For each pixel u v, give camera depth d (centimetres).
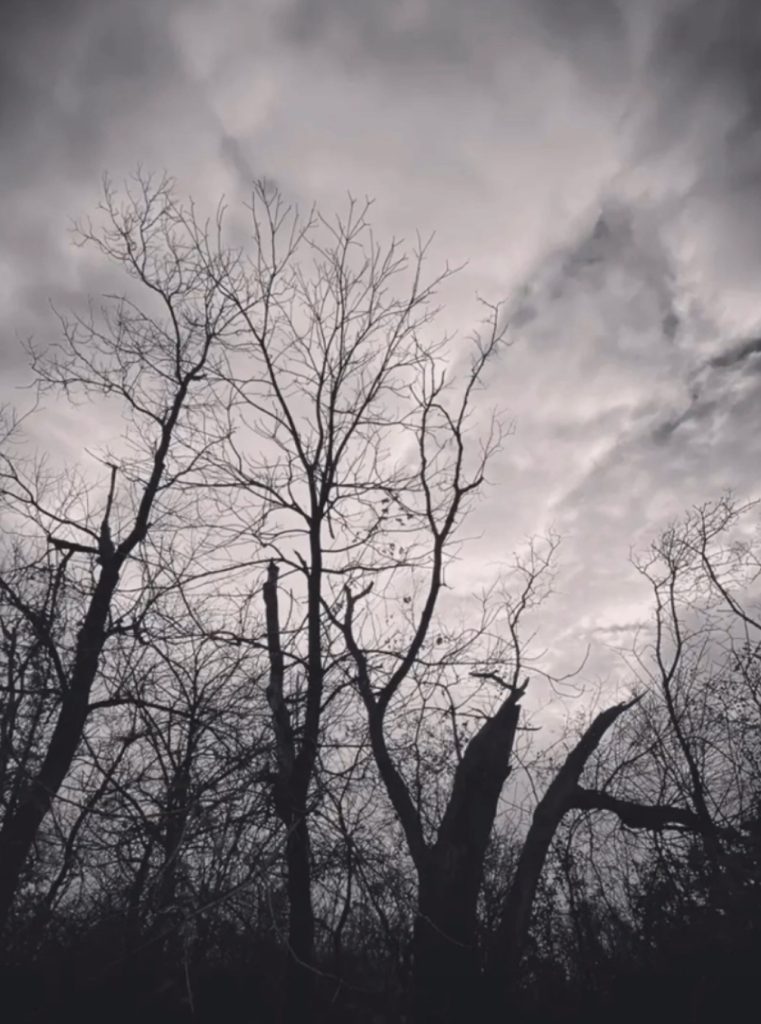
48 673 1089
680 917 1175
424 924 979
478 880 1025
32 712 1089
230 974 1017
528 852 1101
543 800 1150
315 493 1179
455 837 1039
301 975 897
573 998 1158
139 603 1078
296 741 982
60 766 1027
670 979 1122
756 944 1078
